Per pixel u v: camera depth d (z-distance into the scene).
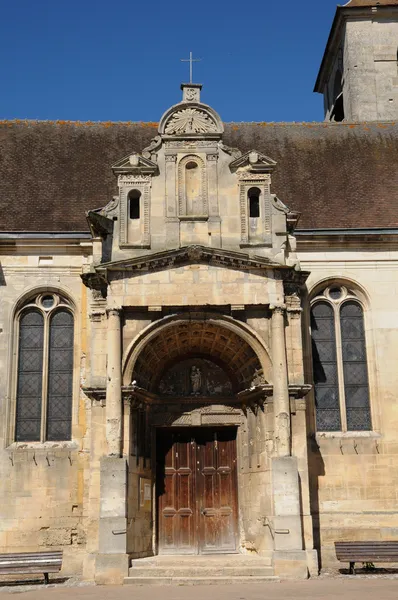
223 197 23.25
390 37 36.09
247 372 23.44
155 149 23.66
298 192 28.78
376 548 22.00
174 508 23.92
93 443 21.25
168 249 22.67
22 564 21.14
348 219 27.28
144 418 23.50
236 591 17.77
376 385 25.55
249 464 23.52
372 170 30.03
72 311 25.97
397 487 24.55
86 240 25.92
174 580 19.56
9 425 24.64
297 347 22.19
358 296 26.55
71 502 23.98
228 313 22.25
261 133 32.03
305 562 20.12
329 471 24.56
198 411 24.52
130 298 22.00
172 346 23.81
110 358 21.45
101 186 28.64
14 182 28.59
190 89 24.48
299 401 21.78
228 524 23.86
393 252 26.59
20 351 25.69
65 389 25.47
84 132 31.67
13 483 24.00
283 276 22.50
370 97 35.31
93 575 20.25
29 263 25.92
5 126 31.72
